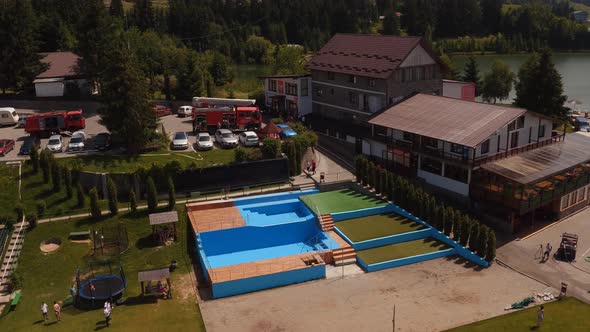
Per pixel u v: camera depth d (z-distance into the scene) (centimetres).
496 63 10000
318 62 7212
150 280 3775
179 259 4344
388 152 5806
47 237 4450
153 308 3691
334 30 18512
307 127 7100
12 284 3897
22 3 7656
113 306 3709
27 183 5028
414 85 6494
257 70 15125
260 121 6762
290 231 4684
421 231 4659
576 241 4291
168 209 4875
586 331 3319
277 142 5634
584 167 5306
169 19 16725
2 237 4412
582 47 19250
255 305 3744
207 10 17875
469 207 4991
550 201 4838
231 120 6688
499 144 5128
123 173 5062
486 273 4100
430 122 5428
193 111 6694
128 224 4681
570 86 12444
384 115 5903
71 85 7869
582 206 5316
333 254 4319
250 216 4975
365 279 4069
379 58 6481
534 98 7575
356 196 5331
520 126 5259
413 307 3659
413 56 6359
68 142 6100
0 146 5538
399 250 4447
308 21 18212
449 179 5162
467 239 4403
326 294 3869
